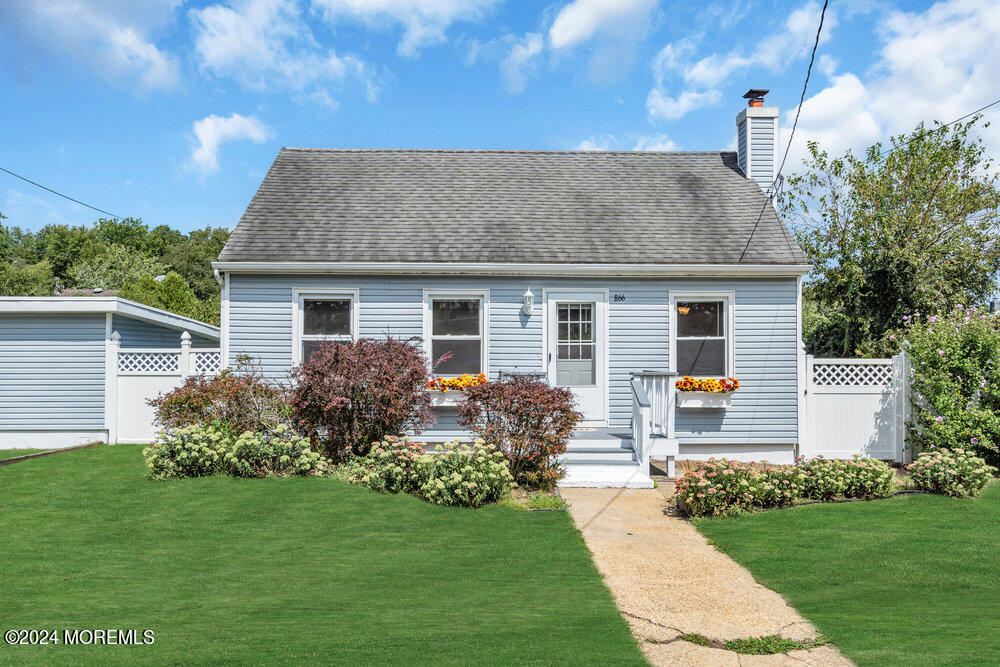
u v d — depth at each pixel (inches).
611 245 502.3
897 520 319.6
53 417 545.3
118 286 1982.0
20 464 437.1
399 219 524.1
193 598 219.9
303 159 611.5
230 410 426.3
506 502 351.3
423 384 424.2
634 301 498.6
